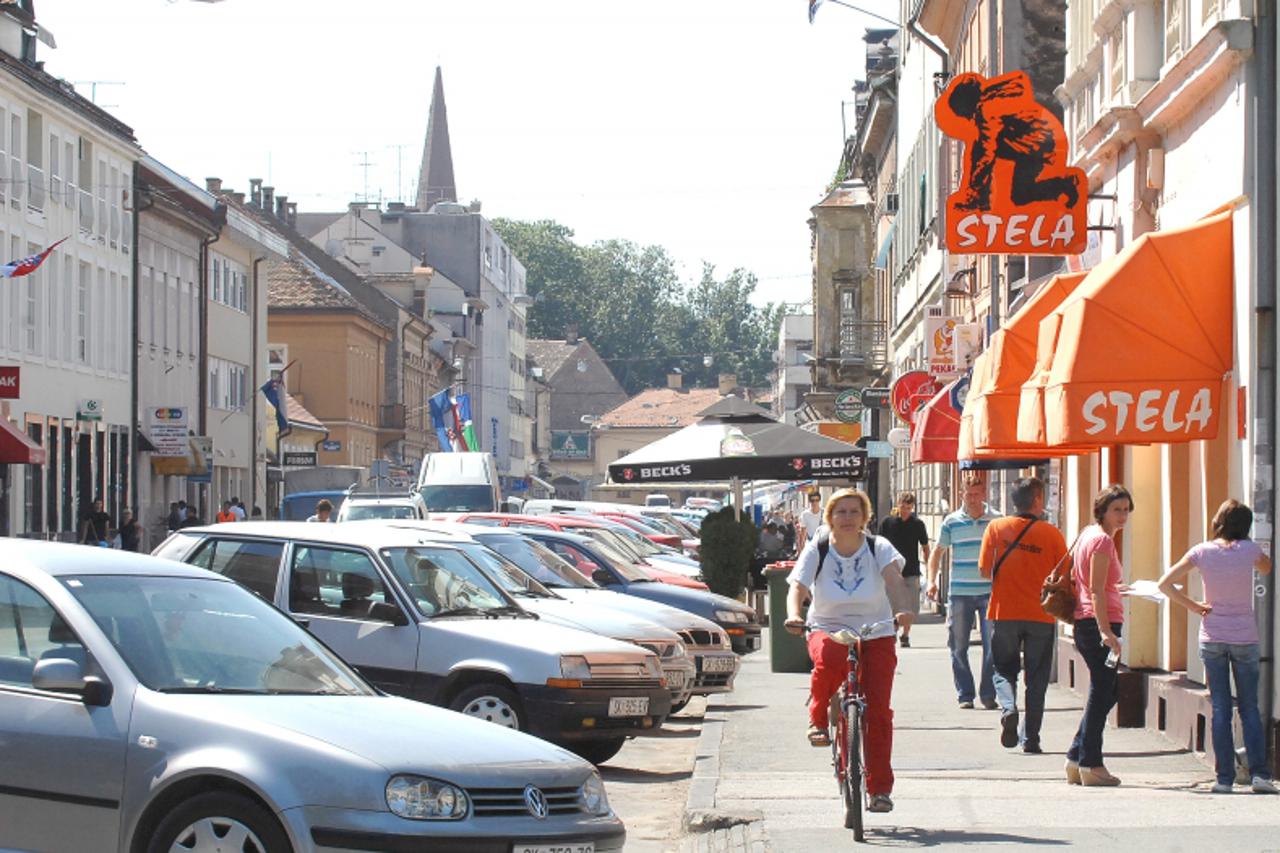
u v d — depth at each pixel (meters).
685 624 30.12
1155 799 19.48
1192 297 21.64
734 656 30.73
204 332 100.56
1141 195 26.86
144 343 90.75
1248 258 20.89
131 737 13.21
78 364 80.50
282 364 137.00
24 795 13.40
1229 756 19.66
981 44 52.00
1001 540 24.33
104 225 84.19
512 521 45.66
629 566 37.88
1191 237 21.75
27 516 73.31
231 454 107.62
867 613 17.75
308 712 13.63
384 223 199.25
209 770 12.90
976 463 36.50
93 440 81.88
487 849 13.19
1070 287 29.17
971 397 31.44
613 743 24.56
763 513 103.38
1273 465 20.25
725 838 17.92
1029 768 22.41
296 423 122.94
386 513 62.69
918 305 70.44
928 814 18.64
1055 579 21.02
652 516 87.75
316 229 197.00
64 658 13.64
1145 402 21.53
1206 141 23.28
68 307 79.56
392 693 22.30
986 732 26.34
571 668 22.19
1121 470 28.45
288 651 14.95
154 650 13.97
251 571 23.00
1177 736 24.00
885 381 93.94
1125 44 27.66
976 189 28.94
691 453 43.97
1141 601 26.77
